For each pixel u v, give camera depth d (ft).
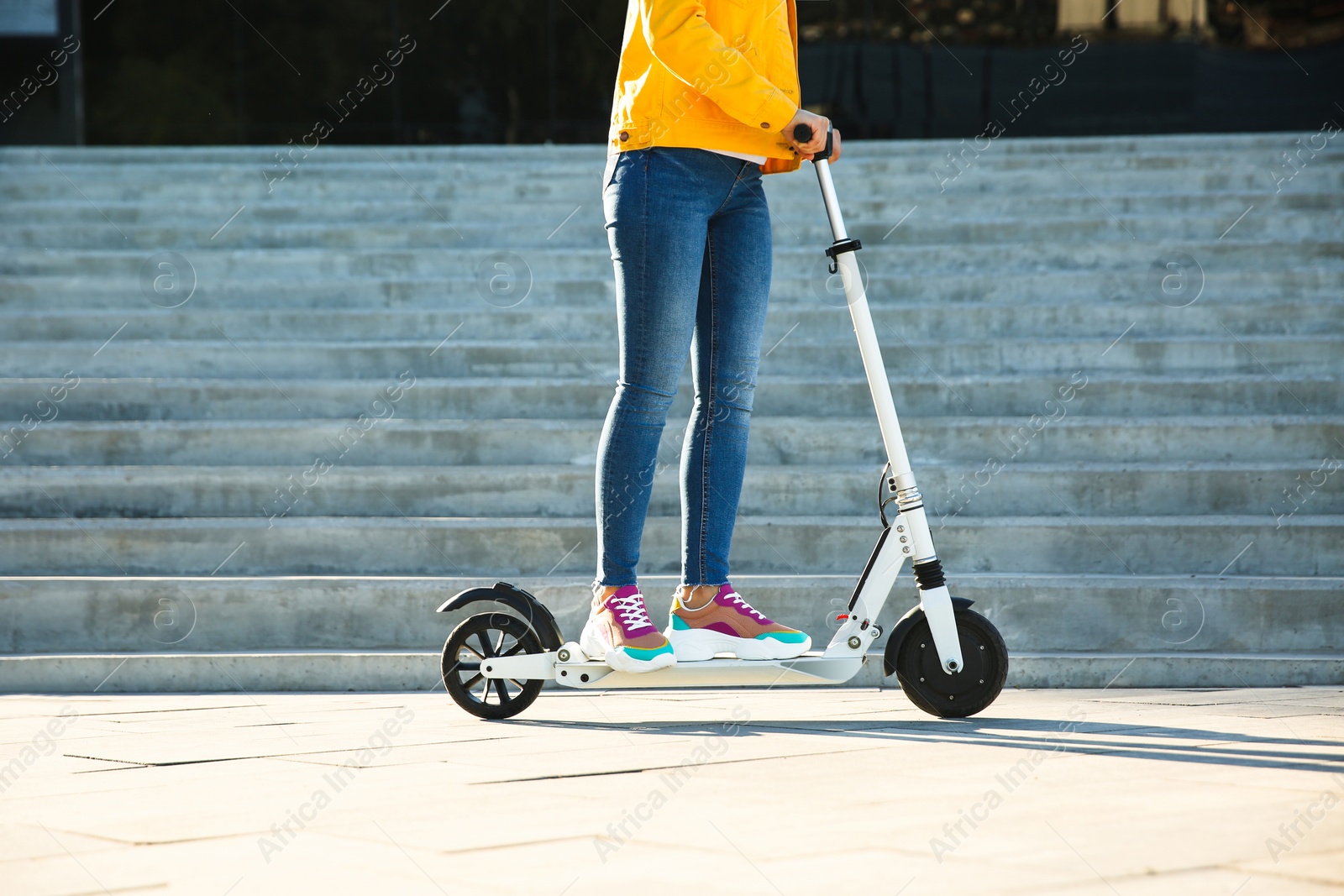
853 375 19.06
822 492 15.94
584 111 43.52
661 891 4.96
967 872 5.13
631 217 9.59
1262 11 40.83
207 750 8.62
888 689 11.93
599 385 18.51
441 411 18.65
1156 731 8.90
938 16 41.93
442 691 12.59
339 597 13.70
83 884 5.18
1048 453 16.67
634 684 9.81
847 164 26.66
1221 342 18.58
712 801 6.56
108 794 7.07
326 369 19.98
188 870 5.39
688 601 10.00
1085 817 6.08
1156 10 41.27
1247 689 12.02
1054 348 18.93
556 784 7.09
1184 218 23.29
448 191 27.84
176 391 18.75
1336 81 40.70
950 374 19.06
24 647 13.80
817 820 6.09
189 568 15.21
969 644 9.59
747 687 12.14
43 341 21.20
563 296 22.43
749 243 10.02
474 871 5.29
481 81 43.57
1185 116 41.42
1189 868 5.14
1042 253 22.26
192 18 43.14
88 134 43.09
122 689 12.87
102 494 16.47
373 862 5.45
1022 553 14.70
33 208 26.37
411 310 21.72
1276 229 23.13
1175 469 15.51
